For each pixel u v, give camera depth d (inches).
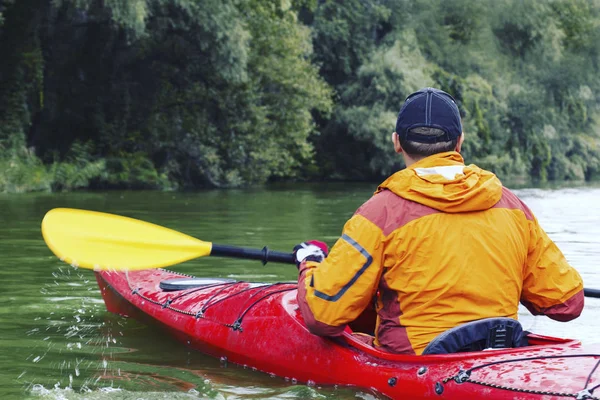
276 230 354.6
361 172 1098.7
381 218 105.7
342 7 1069.8
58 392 119.7
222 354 140.1
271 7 837.8
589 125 1440.7
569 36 1346.0
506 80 1213.1
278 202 572.7
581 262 268.5
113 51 737.6
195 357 142.5
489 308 106.0
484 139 1131.3
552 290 113.0
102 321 170.6
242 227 368.5
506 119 1199.6
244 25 743.7
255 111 812.0
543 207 574.2
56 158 717.3
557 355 100.0
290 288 147.2
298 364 124.1
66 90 738.8
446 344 104.2
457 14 1184.8
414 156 109.3
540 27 1239.5
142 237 138.8
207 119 813.2
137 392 120.1
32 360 139.3
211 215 440.5
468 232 104.8
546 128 1243.8
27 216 409.7
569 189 909.8
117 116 768.3
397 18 1122.7
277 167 889.5
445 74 1090.1
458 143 110.9
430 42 1132.5
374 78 1010.7
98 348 148.4
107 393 119.6
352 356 116.4
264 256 132.8
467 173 106.3
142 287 171.8
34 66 693.3
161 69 784.9
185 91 795.4
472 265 104.6
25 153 682.2
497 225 106.5
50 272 232.7
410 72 1011.3
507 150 1215.6
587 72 1330.0
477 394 98.0
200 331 145.7
